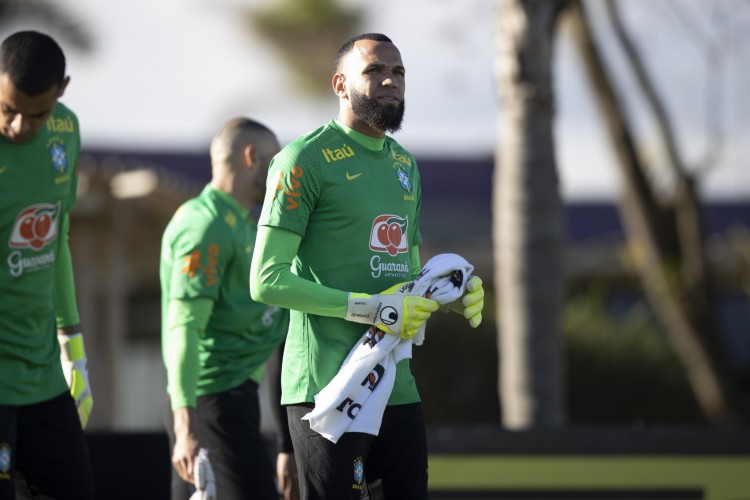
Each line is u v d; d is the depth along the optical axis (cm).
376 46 1332
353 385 1292
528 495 2150
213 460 1719
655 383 4734
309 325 1339
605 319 4909
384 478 1376
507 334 2836
